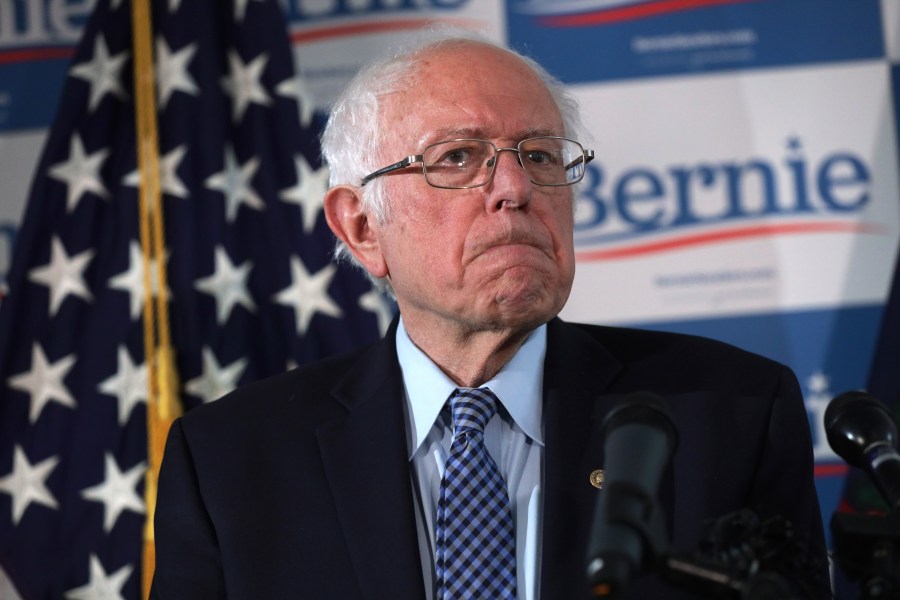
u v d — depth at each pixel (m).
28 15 11.05
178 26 10.35
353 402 5.46
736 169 10.57
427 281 5.04
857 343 10.34
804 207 10.49
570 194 5.27
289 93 10.29
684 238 10.54
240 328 9.84
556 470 4.95
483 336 5.13
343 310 9.91
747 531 3.40
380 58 5.58
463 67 5.20
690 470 4.97
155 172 9.87
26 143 10.89
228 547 5.07
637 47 10.76
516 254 4.87
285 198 10.09
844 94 10.59
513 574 4.73
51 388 9.70
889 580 3.36
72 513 9.48
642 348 5.66
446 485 4.92
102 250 10.03
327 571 4.89
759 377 5.39
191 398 9.64
